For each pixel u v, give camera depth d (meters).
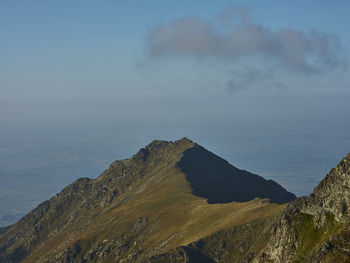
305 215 109.69
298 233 107.00
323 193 107.31
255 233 165.50
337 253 88.06
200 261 165.12
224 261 162.25
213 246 170.50
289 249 106.94
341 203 100.06
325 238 97.81
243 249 162.25
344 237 90.06
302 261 98.81
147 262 171.75
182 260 166.88
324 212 104.19
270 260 112.81
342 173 103.69
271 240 117.12
